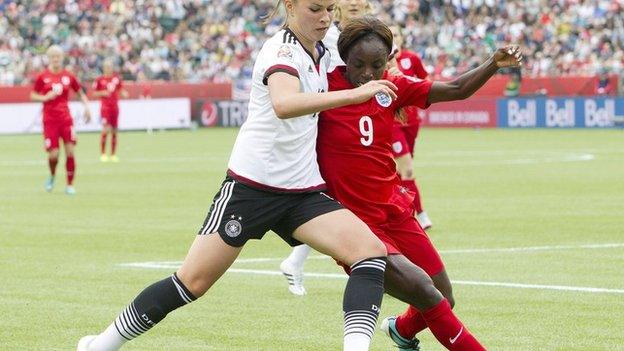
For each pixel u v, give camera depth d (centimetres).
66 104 5038
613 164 6322
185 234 3512
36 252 3122
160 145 8725
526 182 5328
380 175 1655
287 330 2067
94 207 4366
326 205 1549
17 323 2138
